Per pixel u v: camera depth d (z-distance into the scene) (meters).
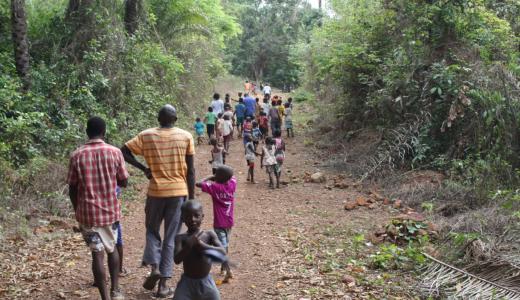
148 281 5.38
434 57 12.55
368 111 14.33
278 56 56.06
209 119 18.52
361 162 12.55
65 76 12.92
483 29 12.57
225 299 5.57
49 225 8.27
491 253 6.18
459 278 5.71
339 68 15.91
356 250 7.21
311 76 27.53
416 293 5.62
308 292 5.66
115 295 5.24
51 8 15.47
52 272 6.30
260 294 5.68
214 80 30.39
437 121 11.72
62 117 11.74
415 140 11.53
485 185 9.32
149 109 16.06
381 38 14.81
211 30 25.27
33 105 11.20
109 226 5.02
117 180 5.17
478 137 10.65
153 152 5.37
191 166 5.58
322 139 17.31
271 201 10.56
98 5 14.78
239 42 49.62
